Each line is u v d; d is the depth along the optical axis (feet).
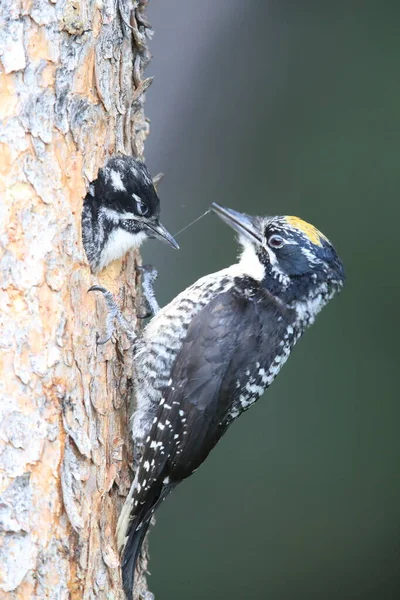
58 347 27.45
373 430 44.60
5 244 26.94
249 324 32.78
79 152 28.96
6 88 27.32
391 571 42.86
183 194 44.55
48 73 27.91
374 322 45.16
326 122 46.01
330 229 45.06
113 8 30.66
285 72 46.14
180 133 45.19
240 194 44.47
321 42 46.91
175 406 31.78
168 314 32.91
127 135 32.45
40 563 26.86
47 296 27.40
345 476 44.09
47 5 27.73
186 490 44.19
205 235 43.88
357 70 46.44
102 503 29.30
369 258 45.21
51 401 27.25
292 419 45.03
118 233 31.89
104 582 29.12
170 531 43.62
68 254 28.12
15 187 27.25
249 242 34.55
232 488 44.37
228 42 46.37
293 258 33.47
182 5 46.32
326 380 45.09
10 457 26.55
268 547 43.24
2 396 26.63
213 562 43.24
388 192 45.29
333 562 43.11
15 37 27.32
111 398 30.53
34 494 26.81
